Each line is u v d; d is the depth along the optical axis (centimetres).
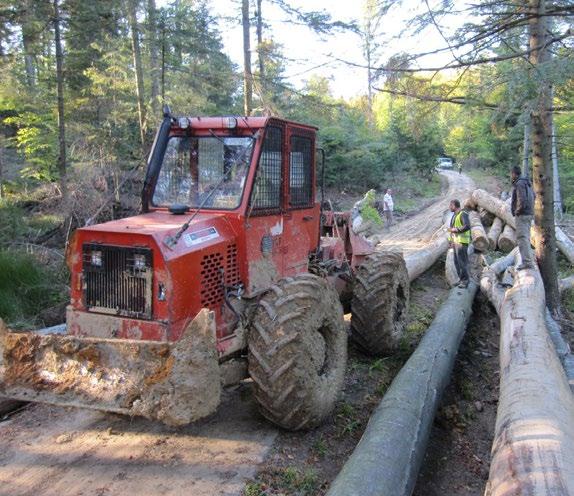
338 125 2803
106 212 1192
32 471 427
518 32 639
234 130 498
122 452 457
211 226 467
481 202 1703
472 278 1036
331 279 666
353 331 686
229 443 473
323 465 453
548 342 574
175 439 479
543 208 912
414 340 785
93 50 1767
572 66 483
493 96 567
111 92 1823
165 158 525
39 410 535
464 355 764
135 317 432
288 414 459
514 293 786
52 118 1777
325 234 750
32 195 1616
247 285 486
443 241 1363
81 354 415
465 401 625
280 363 447
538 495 305
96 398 403
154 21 1645
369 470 371
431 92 620
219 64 1908
